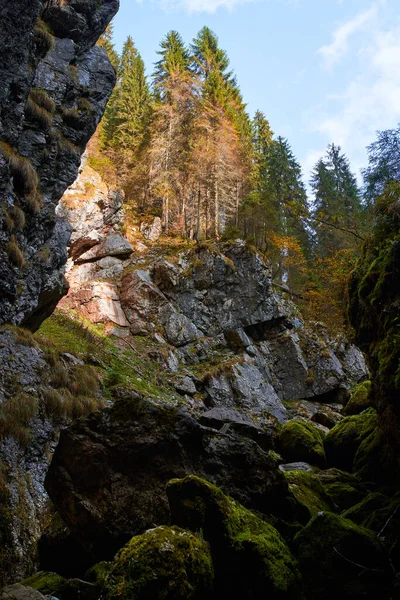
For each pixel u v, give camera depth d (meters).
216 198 35.25
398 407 7.20
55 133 12.94
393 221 7.68
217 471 5.76
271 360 25.91
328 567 4.64
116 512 5.30
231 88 45.81
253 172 41.44
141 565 3.55
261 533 4.52
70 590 4.41
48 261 12.70
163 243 31.41
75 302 24.19
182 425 5.87
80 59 14.87
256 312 25.91
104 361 17.67
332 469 9.62
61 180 13.08
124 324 24.17
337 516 5.21
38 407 9.27
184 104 39.03
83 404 10.51
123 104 42.59
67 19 14.31
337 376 26.08
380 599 4.50
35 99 12.60
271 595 3.98
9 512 6.88
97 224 27.06
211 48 45.72
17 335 10.73
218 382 21.98
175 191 36.72
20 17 10.48
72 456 5.59
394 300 7.07
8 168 10.80
